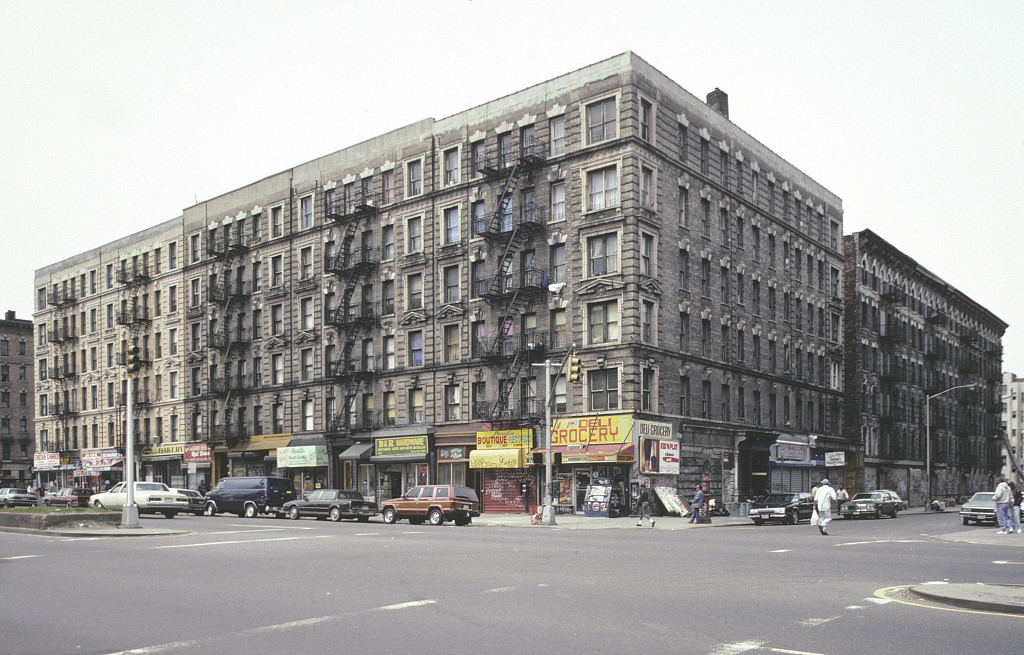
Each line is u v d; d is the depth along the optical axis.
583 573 15.58
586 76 43.06
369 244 52.81
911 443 74.62
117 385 71.94
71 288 78.31
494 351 44.91
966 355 90.44
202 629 10.13
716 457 46.75
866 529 34.22
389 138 52.00
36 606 11.92
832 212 63.22
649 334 42.19
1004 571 15.97
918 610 11.23
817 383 58.66
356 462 52.19
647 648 8.95
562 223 43.38
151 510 43.25
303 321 56.28
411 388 49.53
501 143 46.50
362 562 17.62
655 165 42.97
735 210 50.44
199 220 64.81
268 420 57.91
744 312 50.56
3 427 103.06
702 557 18.94
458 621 10.53
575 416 42.00
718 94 52.28
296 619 10.74
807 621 10.46
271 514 46.09
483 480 45.69
